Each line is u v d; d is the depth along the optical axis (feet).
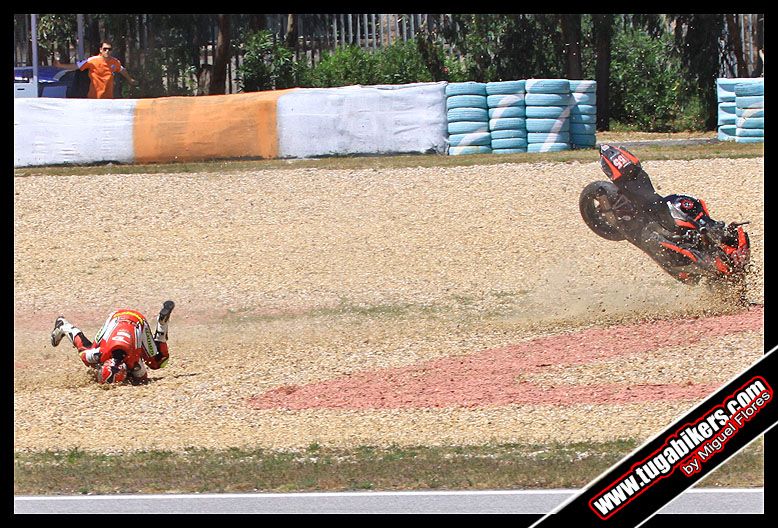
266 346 130.00
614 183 137.18
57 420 98.63
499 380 107.76
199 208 203.62
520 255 173.58
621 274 161.38
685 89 322.55
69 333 113.29
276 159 237.45
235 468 81.56
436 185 211.82
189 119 236.84
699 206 135.54
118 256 179.42
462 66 333.42
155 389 110.01
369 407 99.86
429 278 163.73
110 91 276.62
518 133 241.96
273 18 349.82
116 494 76.95
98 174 226.17
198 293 159.84
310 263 173.17
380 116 239.91
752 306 137.80
